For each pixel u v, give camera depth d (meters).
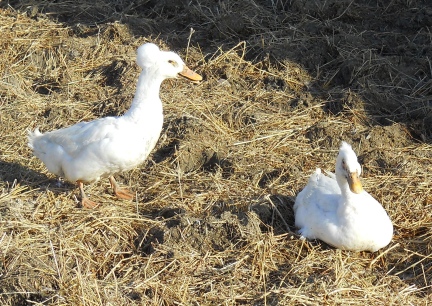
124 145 7.07
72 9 11.58
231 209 7.33
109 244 7.02
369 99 9.41
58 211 7.41
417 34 10.71
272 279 6.55
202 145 8.45
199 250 6.85
